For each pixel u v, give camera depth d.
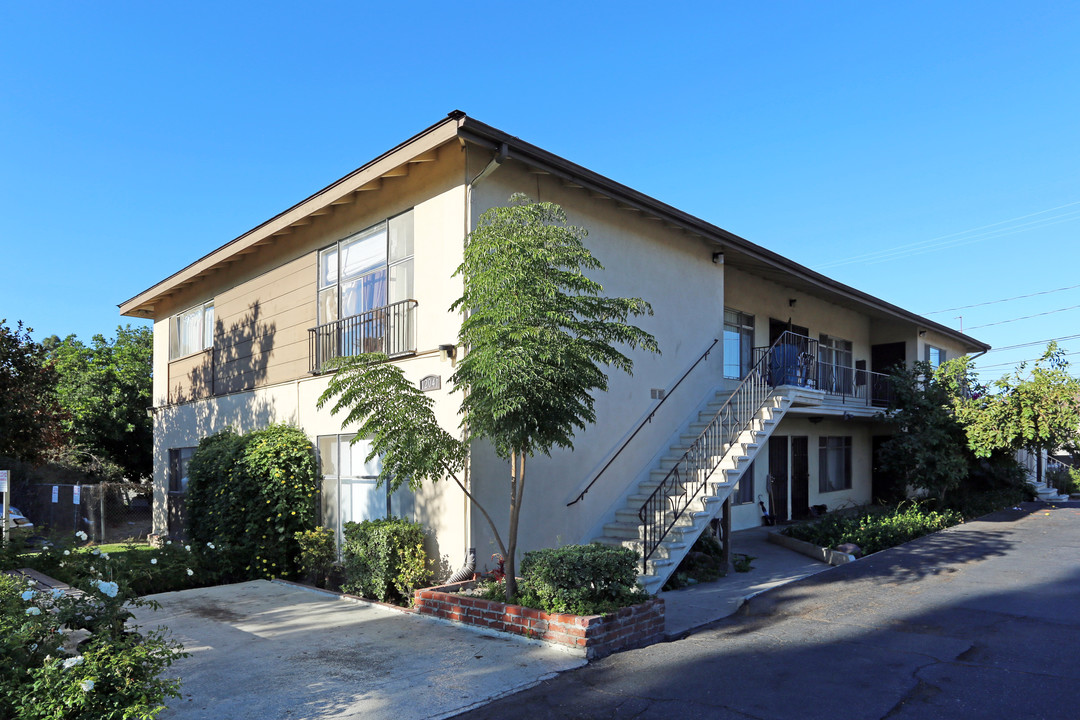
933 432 16.25
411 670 6.13
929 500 16.98
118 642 4.87
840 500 19.08
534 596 7.30
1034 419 15.32
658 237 12.36
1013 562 10.80
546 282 7.09
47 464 21.91
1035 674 5.98
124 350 27.00
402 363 10.19
